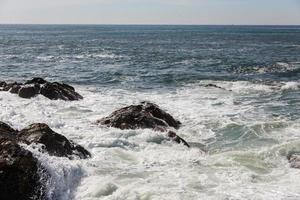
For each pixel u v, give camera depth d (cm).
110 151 1292
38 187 967
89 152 1276
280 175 1127
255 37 12144
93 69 3844
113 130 1509
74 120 1714
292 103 2212
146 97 2383
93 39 10531
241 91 2602
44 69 3819
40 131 1211
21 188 939
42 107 1944
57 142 1195
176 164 1200
